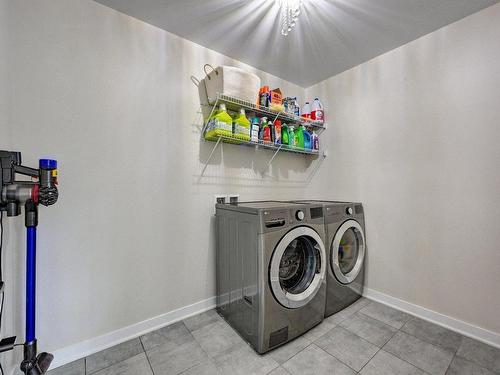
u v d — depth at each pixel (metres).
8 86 1.18
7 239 1.17
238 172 2.15
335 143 2.42
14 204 0.90
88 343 1.42
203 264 1.91
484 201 1.52
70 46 1.37
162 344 1.50
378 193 2.06
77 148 1.39
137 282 1.60
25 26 1.24
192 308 1.84
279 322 1.44
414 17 1.58
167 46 1.73
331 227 1.83
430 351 1.43
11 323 1.20
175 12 1.54
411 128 1.85
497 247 1.47
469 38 1.56
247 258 1.49
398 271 1.93
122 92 1.54
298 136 2.29
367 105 2.14
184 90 1.81
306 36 1.79
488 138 1.50
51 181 0.97
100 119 1.46
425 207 1.78
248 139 1.87
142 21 1.62
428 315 1.75
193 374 1.26
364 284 2.14
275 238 1.43
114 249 1.52
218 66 1.85
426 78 1.77
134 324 1.58
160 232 1.70
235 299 1.64
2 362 1.11
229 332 1.62
